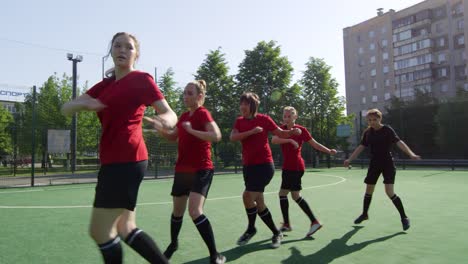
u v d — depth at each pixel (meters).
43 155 21.50
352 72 64.56
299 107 33.56
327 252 4.24
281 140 5.05
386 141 5.64
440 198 9.03
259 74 33.81
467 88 48.94
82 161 23.72
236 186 13.25
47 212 7.41
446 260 3.90
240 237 4.68
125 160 2.28
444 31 51.50
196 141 3.79
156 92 2.43
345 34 65.94
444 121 30.08
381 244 4.59
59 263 3.89
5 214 7.16
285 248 4.43
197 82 3.93
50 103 30.45
